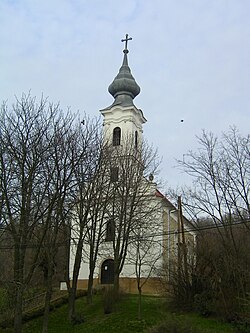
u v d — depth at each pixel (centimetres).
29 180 2791
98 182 3509
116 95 5572
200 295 3027
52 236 3053
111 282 4506
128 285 4381
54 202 2834
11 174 2816
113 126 5259
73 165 2952
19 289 2727
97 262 4591
